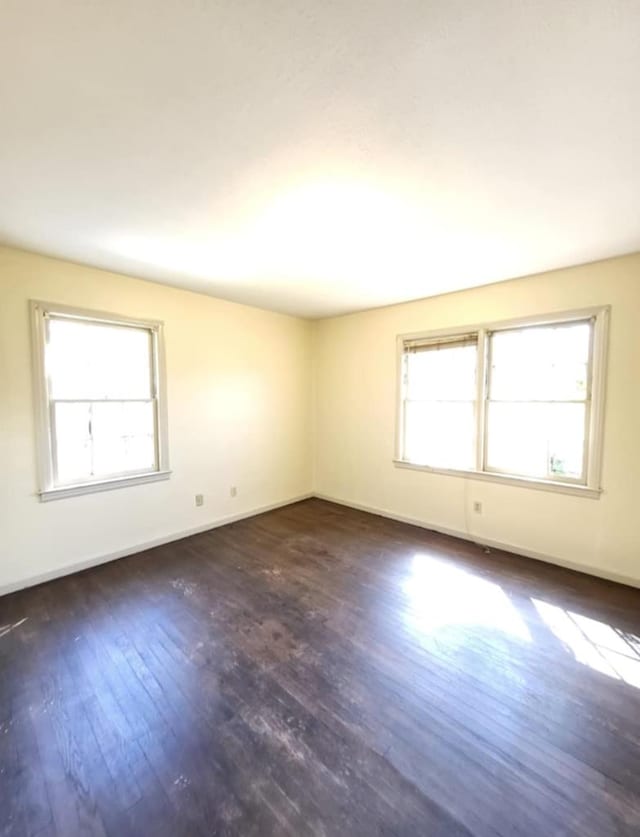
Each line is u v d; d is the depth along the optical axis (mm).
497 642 2184
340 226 2309
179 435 3721
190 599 2631
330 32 1070
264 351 4496
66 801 1331
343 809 1303
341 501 4883
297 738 1572
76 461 3082
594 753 1501
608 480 2906
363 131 1468
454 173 1757
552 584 2842
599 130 1458
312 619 2402
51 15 1015
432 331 3893
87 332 3123
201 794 1352
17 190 1895
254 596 2668
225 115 1379
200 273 3197
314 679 1901
